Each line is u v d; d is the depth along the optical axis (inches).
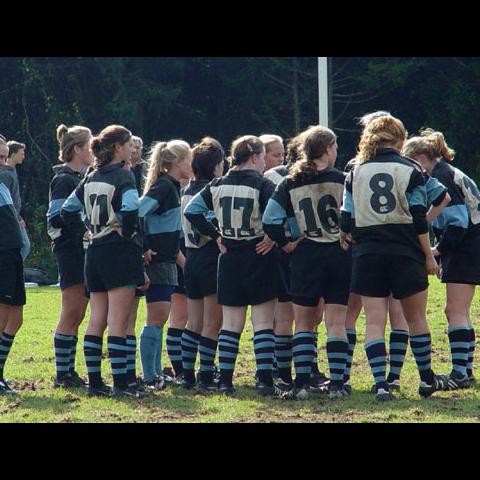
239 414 1179.9
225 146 6205.7
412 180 1216.8
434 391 1284.4
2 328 1369.3
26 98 5329.7
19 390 1393.9
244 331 1968.5
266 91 6127.0
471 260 1382.9
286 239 1279.5
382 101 6067.9
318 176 1266.0
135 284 1305.4
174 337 1493.6
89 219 1315.2
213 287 1369.3
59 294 3065.9
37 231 5059.1
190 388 1400.1
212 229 1330.0
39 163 5275.6
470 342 1400.1
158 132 6033.5
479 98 5753.0
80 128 1429.6
